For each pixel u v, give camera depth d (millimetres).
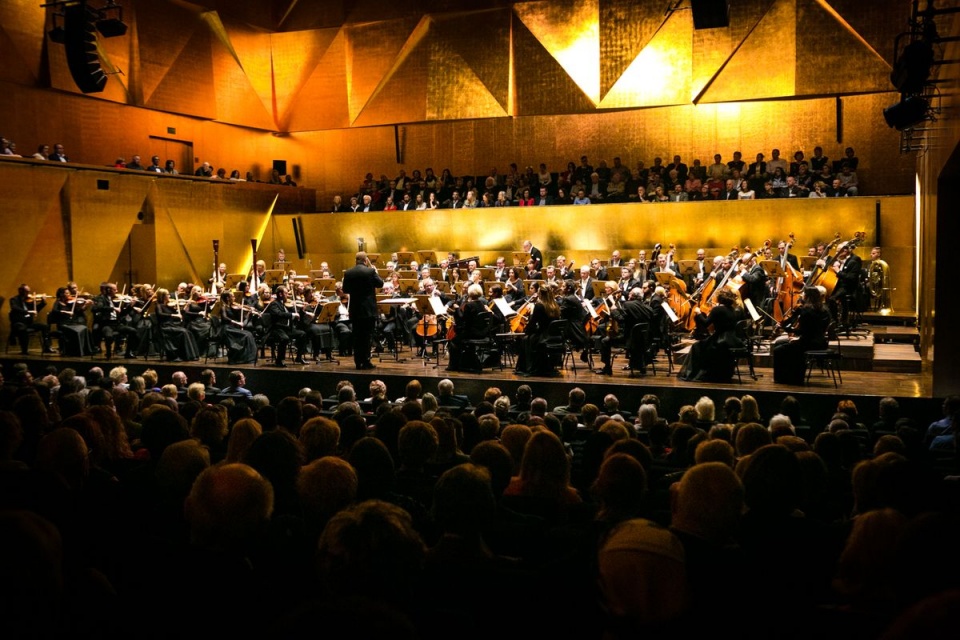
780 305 15695
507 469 4492
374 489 4000
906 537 1687
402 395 12961
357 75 23953
